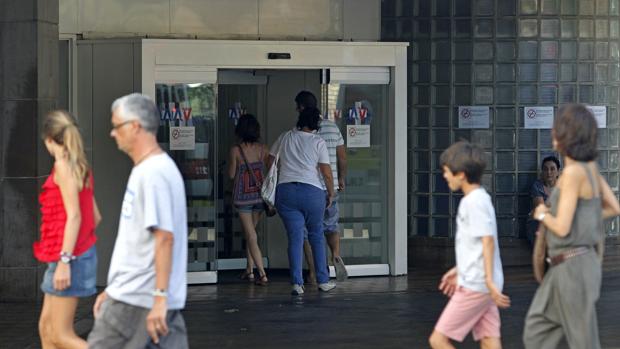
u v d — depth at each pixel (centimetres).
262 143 2892
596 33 3108
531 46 3062
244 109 3030
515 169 3073
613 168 3156
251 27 2867
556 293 1481
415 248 3086
